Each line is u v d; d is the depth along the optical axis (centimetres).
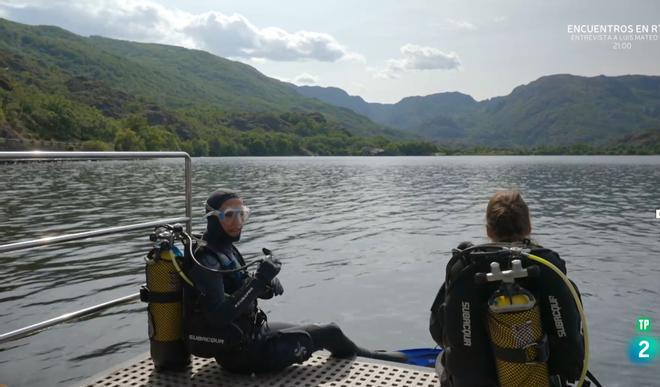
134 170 6269
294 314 928
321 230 1902
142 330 825
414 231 1895
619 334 848
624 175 6550
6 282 1081
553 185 4731
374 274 1214
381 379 372
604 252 1538
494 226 284
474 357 264
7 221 1922
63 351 742
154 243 379
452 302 269
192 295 371
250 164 10506
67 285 1062
